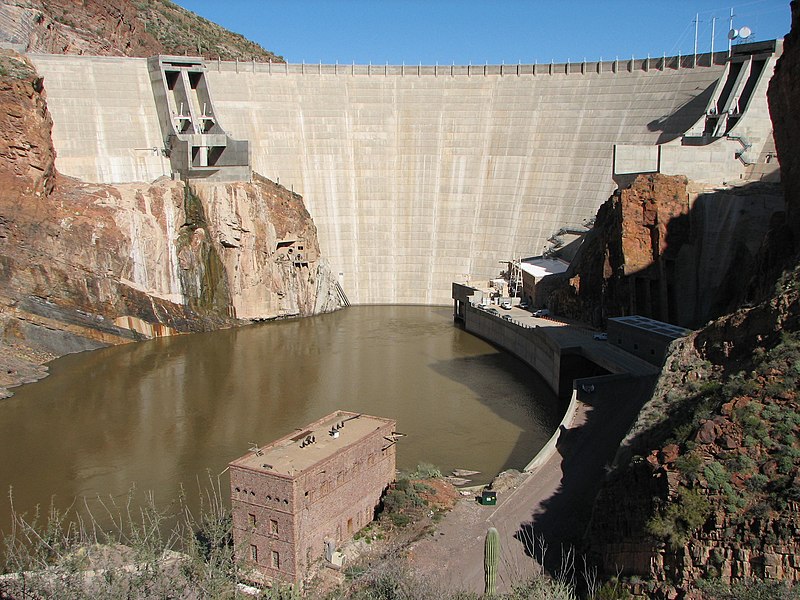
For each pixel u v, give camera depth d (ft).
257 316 382.63
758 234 276.62
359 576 122.62
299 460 149.59
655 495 125.08
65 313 322.75
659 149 314.76
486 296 365.81
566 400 262.26
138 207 349.41
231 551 106.93
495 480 180.55
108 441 218.18
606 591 122.42
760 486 116.37
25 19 402.31
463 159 426.10
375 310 413.80
